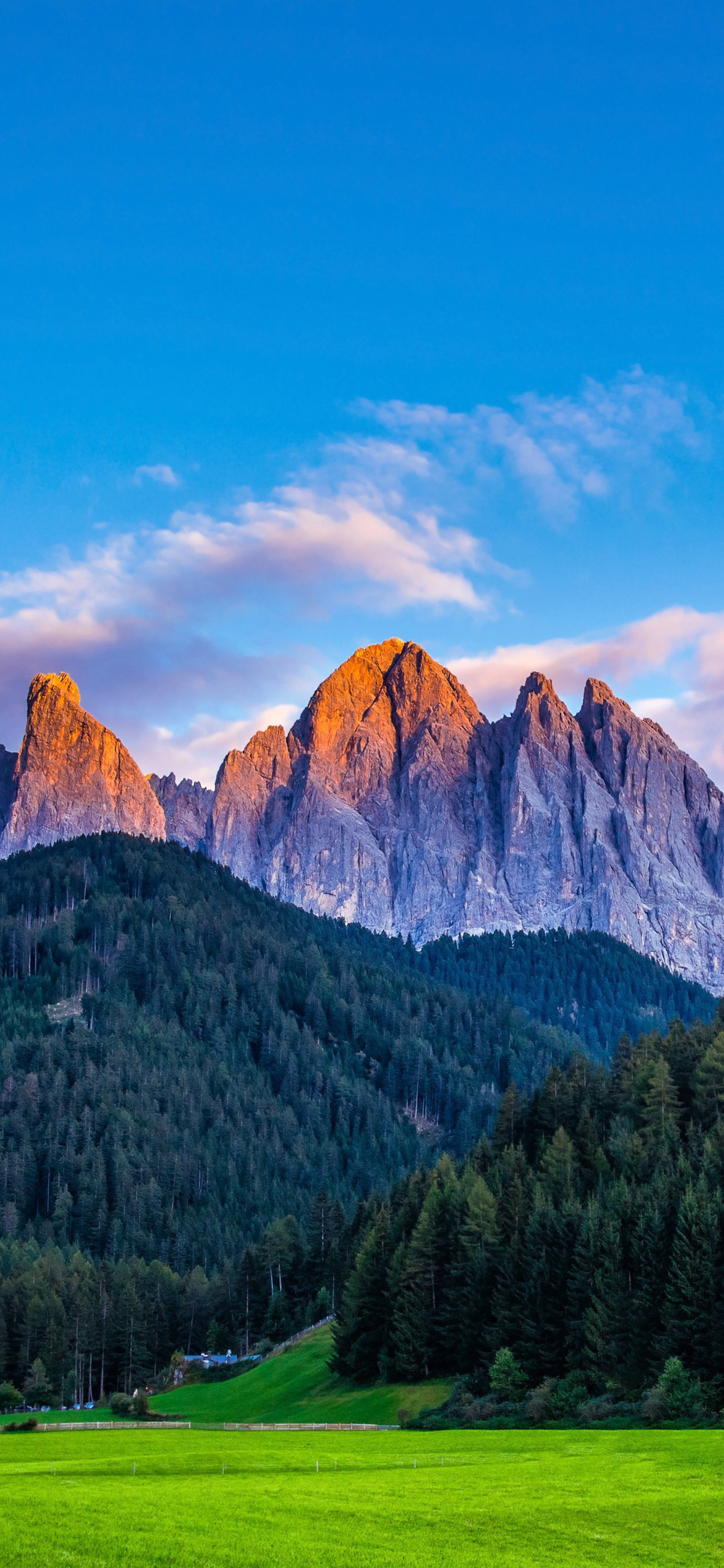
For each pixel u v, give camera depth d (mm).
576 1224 106000
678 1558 47000
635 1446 71625
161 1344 168250
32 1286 166750
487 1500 56219
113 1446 87625
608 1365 95312
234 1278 178000
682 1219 97312
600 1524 51594
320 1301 158750
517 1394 97188
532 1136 145000
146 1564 43781
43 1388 143125
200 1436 94938
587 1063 162250
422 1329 113688
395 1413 104688
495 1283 110938
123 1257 199125
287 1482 63031
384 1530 50219
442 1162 139625
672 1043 152500
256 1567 44062
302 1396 121688
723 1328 89812
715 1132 122750
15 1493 58000
